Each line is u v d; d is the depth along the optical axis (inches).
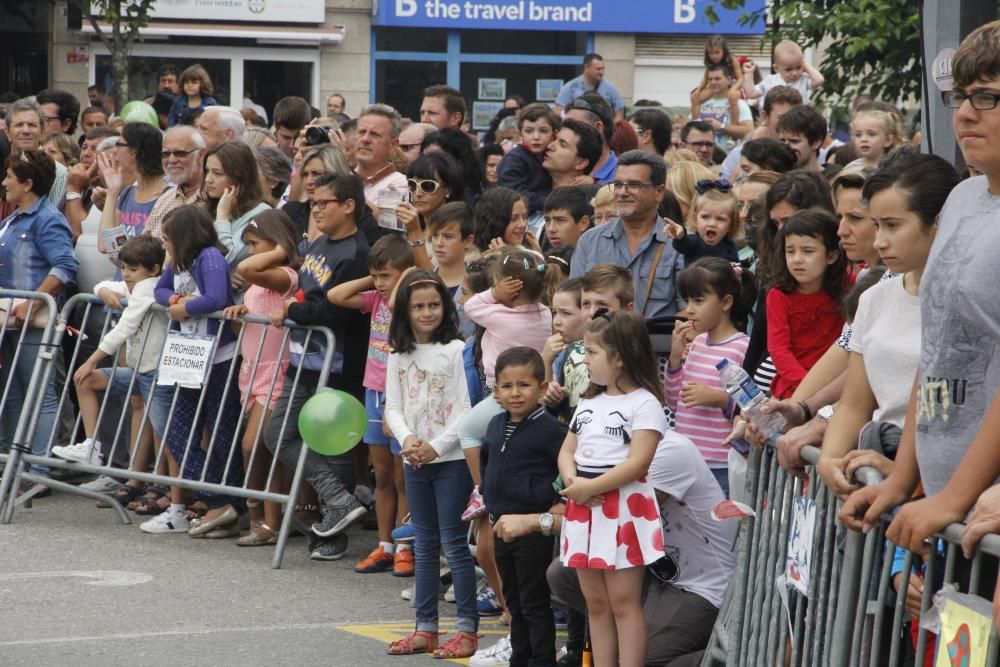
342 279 746.8
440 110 1030.4
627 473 490.0
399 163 943.7
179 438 816.3
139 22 1856.5
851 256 507.5
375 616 655.8
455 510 604.1
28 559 750.5
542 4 2209.6
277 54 2166.6
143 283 826.8
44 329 887.1
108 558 754.8
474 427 587.8
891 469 373.1
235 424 807.1
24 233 904.3
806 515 406.9
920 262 376.2
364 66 2191.2
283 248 786.2
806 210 539.8
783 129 812.6
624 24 2214.6
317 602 676.7
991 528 308.3
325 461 761.6
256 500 794.2
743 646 454.0
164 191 925.2
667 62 2239.2
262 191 858.8
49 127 1277.1
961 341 339.9
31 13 2106.3
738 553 460.1
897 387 394.9
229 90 2161.7
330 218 756.6
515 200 740.0
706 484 522.3
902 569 349.7
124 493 884.6
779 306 545.3
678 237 651.5
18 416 896.3
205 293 794.2
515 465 542.6
